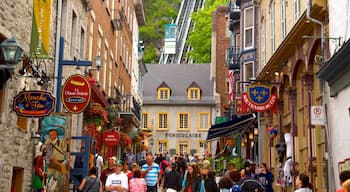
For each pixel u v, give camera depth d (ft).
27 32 42.34
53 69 51.26
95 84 69.97
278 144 67.26
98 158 62.03
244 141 100.32
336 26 42.22
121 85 111.34
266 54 78.33
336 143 42.68
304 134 56.70
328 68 41.47
